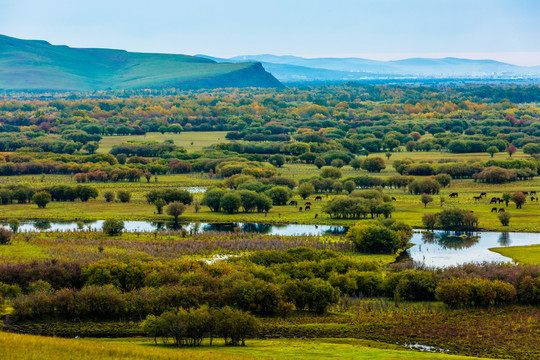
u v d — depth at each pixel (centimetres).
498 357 15688
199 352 14275
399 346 16350
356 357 14675
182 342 16188
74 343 14312
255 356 14512
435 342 16775
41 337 14900
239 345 16012
